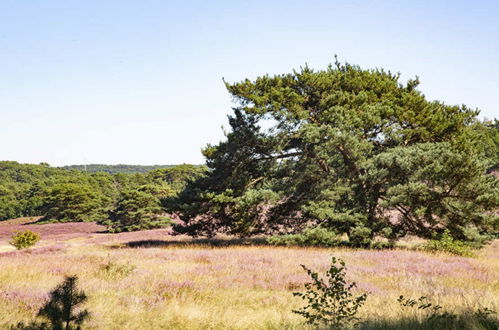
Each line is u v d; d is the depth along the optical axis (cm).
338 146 2364
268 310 902
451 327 632
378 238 2559
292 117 2400
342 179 2634
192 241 2939
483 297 916
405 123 2544
